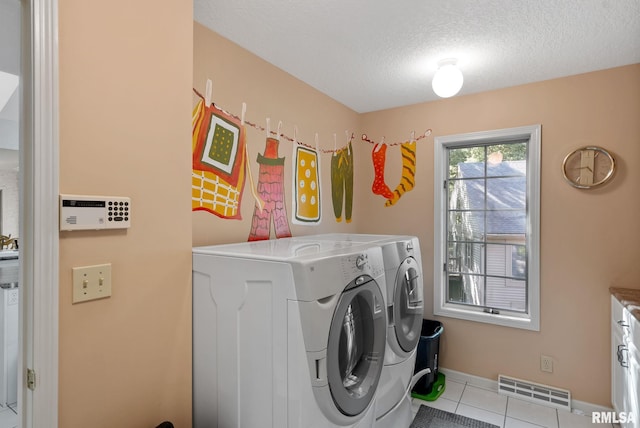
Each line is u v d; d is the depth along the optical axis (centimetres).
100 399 112
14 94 286
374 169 328
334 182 296
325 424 129
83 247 107
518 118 264
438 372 288
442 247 297
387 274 190
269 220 227
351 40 200
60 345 102
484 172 287
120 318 117
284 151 241
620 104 232
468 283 293
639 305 181
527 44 203
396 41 201
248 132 212
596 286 238
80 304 107
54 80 98
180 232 138
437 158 296
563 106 249
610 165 233
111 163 114
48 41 97
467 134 284
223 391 137
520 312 270
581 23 180
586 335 241
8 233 452
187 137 141
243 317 132
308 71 242
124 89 118
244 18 178
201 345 143
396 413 193
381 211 323
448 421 228
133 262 121
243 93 208
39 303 96
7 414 234
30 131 96
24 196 97
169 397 134
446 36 195
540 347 256
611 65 231
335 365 132
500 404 250
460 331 286
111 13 114
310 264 123
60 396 102
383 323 171
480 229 288
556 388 248
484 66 233
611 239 234
